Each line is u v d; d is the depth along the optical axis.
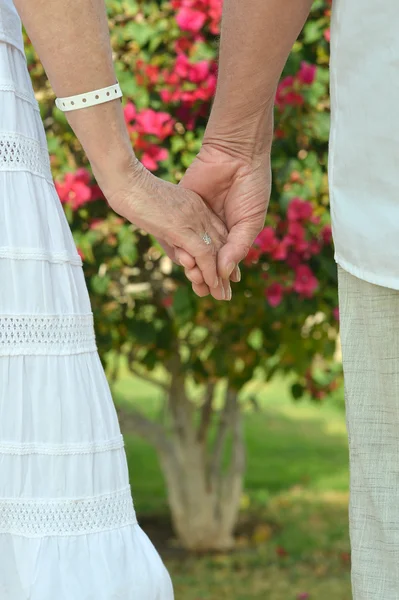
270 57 1.94
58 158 4.25
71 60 1.70
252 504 7.75
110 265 4.71
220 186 2.11
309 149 4.43
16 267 1.69
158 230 1.94
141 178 1.88
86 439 1.71
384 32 1.50
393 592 1.63
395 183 1.52
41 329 1.70
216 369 5.25
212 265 2.01
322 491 8.17
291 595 5.69
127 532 1.73
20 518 1.68
